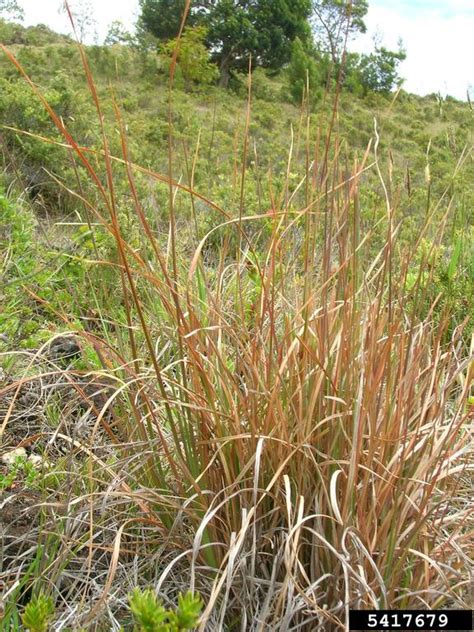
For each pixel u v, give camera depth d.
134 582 2.06
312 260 2.20
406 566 2.04
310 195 2.21
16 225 3.97
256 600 2.01
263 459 2.10
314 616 1.96
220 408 2.17
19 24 33.47
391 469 2.04
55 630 1.87
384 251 2.21
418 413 2.15
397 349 2.26
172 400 2.11
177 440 2.04
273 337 2.20
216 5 31.58
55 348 3.36
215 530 2.05
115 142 7.03
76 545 2.18
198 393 2.14
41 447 2.76
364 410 1.95
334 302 2.17
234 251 4.11
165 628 1.20
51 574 2.04
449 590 1.88
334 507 1.80
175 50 1.81
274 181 4.36
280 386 2.17
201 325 2.16
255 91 24.31
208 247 4.10
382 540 1.96
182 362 2.13
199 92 14.45
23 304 3.47
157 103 17.17
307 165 2.09
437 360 2.13
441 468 2.12
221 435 2.05
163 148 8.25
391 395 2.13
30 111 6.81
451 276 3.29
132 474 2.24
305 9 34.03
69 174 5.88
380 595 1.94
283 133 15.75
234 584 2.02
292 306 2.40
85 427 2.58
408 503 1.94
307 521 2.05
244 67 32.81
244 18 31.58
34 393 3.04
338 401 2.04
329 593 1.96
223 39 31.88
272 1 32.56
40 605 1.39
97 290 3.63
